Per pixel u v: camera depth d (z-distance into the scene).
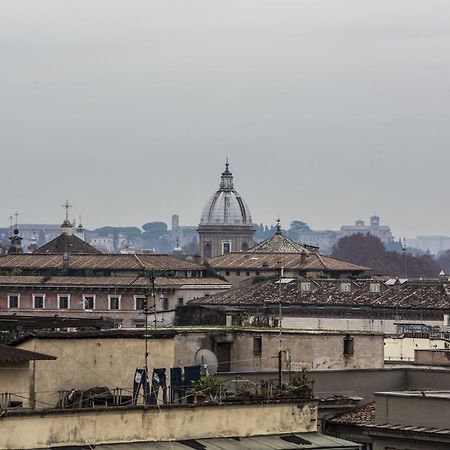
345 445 138.50
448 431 154.12
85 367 143.25
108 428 129.50
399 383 182.12
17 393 136.12
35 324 170.88
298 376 162.88
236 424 136.38
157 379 143.75
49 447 126.19
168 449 130.62
